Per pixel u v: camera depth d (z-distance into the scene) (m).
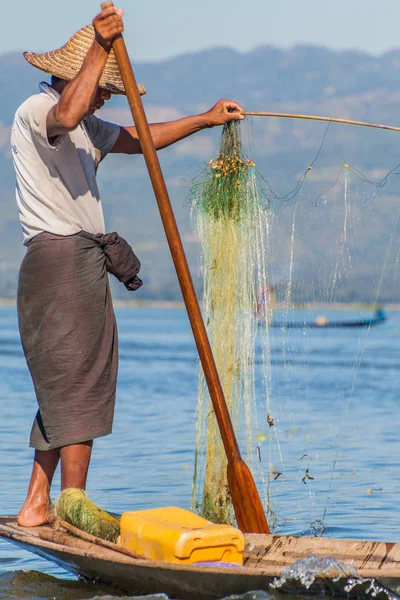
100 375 12.49
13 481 19.00
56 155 12.22
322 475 19.64
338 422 28.39
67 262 12.27
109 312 12.70
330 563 9.64
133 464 21.02
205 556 10.33
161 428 27.16
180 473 19.80
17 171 12.47
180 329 112.62
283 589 9.73
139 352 66.50
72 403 12.34
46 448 12.52
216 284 13.86
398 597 9.55
